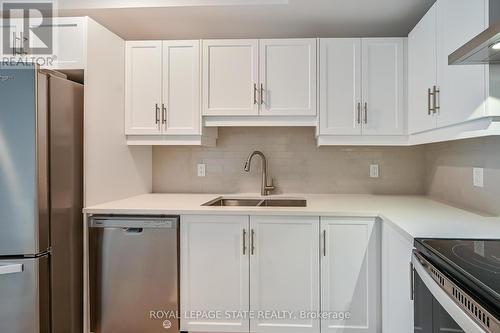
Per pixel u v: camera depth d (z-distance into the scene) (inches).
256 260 77.6
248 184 108.5
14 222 64.9
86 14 89.7
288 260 77.0
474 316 32.8
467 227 58.7
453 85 61.7
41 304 66.6
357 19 92.0
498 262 40.5
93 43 80.0
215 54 92.4
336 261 76.2
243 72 91.8
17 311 65.4
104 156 84.7
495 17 50.3
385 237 71.1
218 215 77.8
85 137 77.8
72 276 75.2
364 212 74.8
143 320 78.6
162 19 93.0
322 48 90.5
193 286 78.7
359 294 75.7
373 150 105.4
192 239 78.5
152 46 93.5
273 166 107.8
